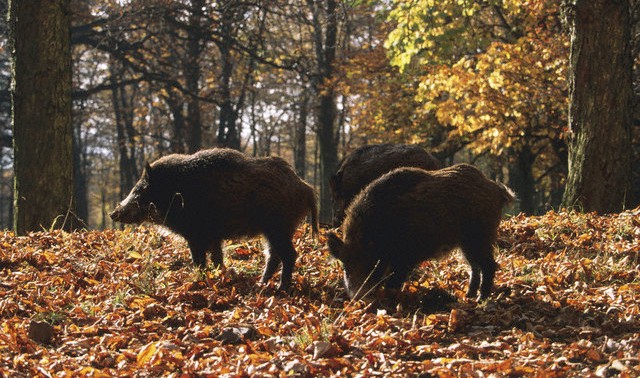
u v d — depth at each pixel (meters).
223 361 5.16
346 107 35.59
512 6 18.84
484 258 7.12
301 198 7.64
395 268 7.08
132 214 7.93
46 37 12.23
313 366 4.92
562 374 4.66
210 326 6.01
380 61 27.73
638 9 17.72
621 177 12.09
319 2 26.83
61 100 12.45
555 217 10.93
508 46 18.95
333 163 29.30
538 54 18.75
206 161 7.80
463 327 6.04
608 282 7.62
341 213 11.04
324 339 5.46
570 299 6.75
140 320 6.35
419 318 6.42
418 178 7.07
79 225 12.77
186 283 7.36
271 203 7.49
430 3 18.42
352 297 7.08
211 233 7.84
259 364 5.02
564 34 18.28
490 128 20.59
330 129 29.27
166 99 33.09
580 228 10.23
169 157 8.12
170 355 5.27
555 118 20.19
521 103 19.16
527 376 4.72
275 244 7.51
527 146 24.86
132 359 5.33
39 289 7.18
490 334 5.82
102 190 59.12
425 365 4.94
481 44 20.67
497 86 18.94
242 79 34.06
